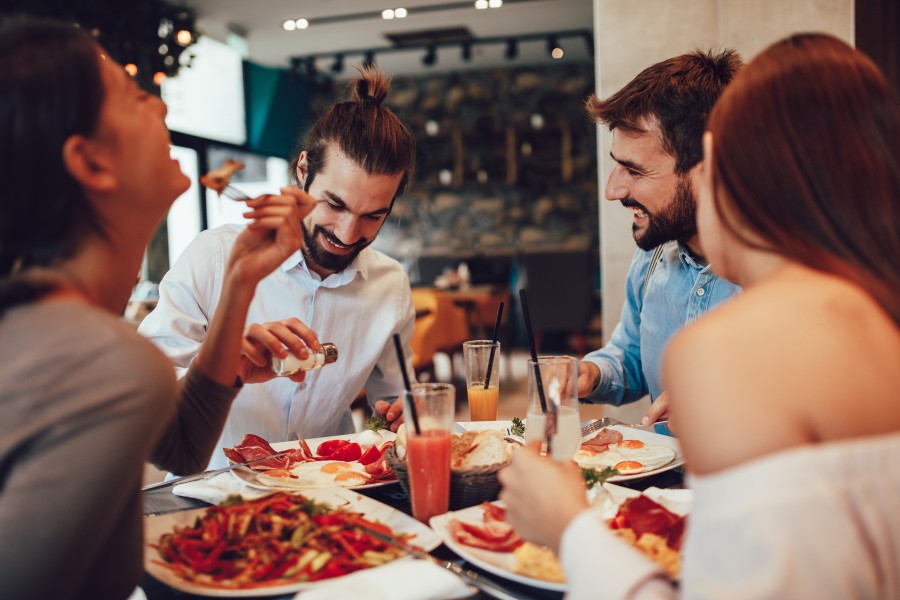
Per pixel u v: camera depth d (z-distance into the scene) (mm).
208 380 1224
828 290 701
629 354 2336
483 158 10258
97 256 857
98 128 822
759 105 756
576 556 735
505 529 1091
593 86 9727
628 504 1082
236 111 8727
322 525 1075
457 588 907
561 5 7156
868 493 614
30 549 673
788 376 646
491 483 1230
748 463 633
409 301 2227
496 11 7348
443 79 10242
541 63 9789
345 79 9891
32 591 683
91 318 748
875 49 3969
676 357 690
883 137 727
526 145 10039
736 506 618
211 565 995
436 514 1175
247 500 1150
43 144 770
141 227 914
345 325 2082
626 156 1781
